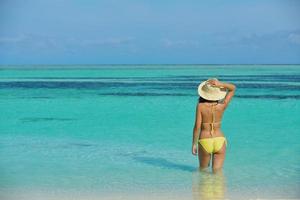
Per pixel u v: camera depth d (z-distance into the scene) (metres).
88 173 10.03
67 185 9.05
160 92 33.00
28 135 15.47
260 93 31.31
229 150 12.72
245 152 12.42
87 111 22.19
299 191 8.62
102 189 8.74
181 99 27.73
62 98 28.47
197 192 8.53
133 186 8.94
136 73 84.12
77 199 8.08
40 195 8.36
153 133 15.71
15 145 13.55
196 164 10.89
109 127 17.17
